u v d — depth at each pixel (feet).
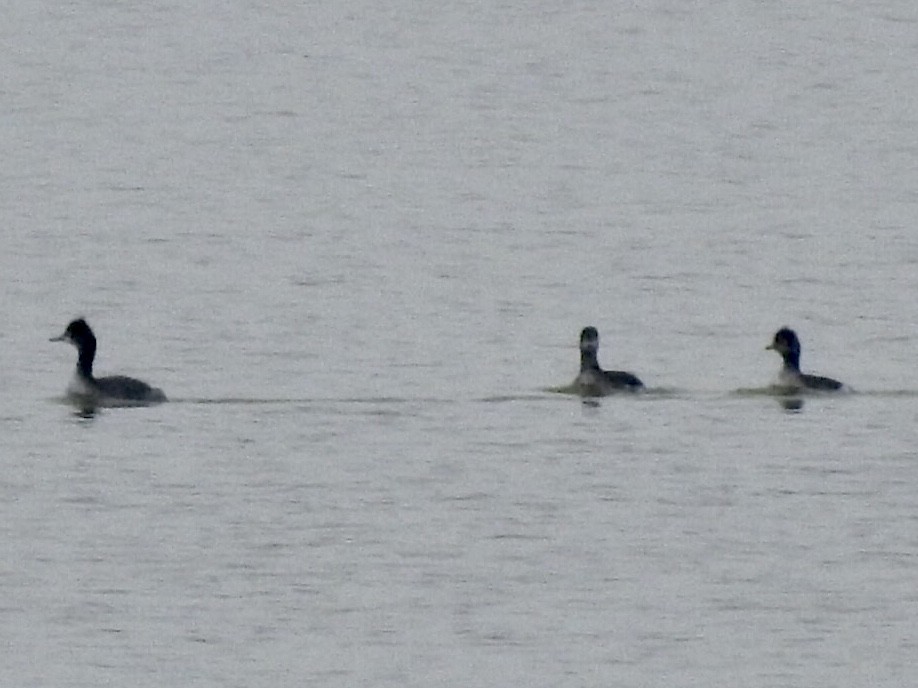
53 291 217.97
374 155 332.60
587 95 405.80
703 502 143.02
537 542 134.51
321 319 204.23
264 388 175.22
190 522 138.10
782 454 153.99
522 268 232.94
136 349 190.80
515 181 303.48
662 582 127.75
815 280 225.15
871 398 172.35
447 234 256.32
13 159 321.73
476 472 149.18
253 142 346.74
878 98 391.04
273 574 128.77
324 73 438.81
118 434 158.71
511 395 172.24
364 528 136.98
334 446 155.63
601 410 166.61
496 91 413.39
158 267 231.91
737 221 264.52
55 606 123.44
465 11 533.14
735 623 120.88
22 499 143.13
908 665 114.93
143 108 386.52
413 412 165.89
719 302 214.90
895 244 246.06
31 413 164.96
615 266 233.76
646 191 291.58
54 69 435.12
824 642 118.42
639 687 111.86
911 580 128.16
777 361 188.65
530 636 118.93
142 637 118.73
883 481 147.74
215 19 514.68
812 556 132.46
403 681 112.57
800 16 508.12
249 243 248.52
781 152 329.52
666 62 448.65
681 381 179.73
